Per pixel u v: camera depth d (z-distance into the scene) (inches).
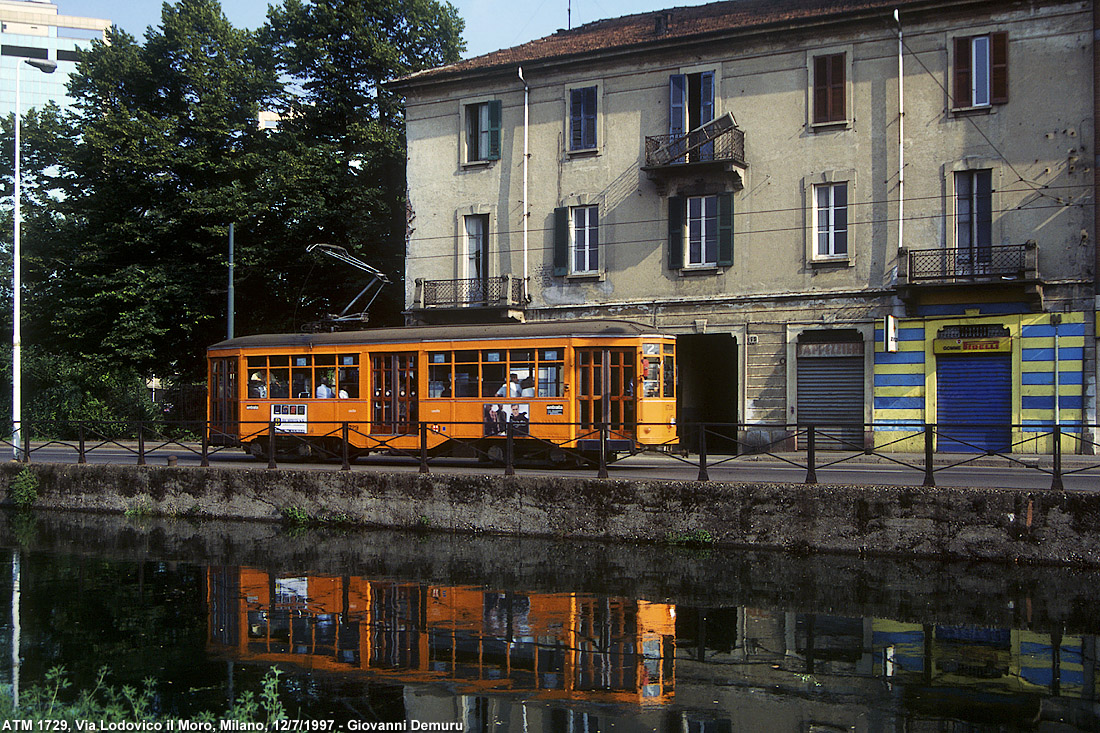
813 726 310.5
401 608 467.5
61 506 837.8
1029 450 931.3
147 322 1424.7
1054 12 935.0
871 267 1010.1
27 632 435.5
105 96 1465.3
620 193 1140.5
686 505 597.3
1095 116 916.6
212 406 1008.2
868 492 554.3
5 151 1510.8
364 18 1402.6
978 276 941.2
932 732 303.9
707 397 1178.6
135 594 507.5
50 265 1514.5
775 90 1058.1
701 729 308.2
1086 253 915.4
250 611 467.8
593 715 322.0
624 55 1125.7
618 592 492.4
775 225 1056.2
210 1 1457.9
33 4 4579.2
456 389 868.0
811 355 1032.8
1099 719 313.6
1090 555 506.3
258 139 1450.5
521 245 1196.5
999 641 400.2
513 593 494.3
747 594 483.5
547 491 636.1
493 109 1213.1
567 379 825.5
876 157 1009.5
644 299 1123.3
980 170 967.0
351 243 1379.2
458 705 332.8
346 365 922.7
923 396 981.2
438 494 672.4
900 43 994.7
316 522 715.4
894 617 438.0
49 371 1578.5
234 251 1409.9
